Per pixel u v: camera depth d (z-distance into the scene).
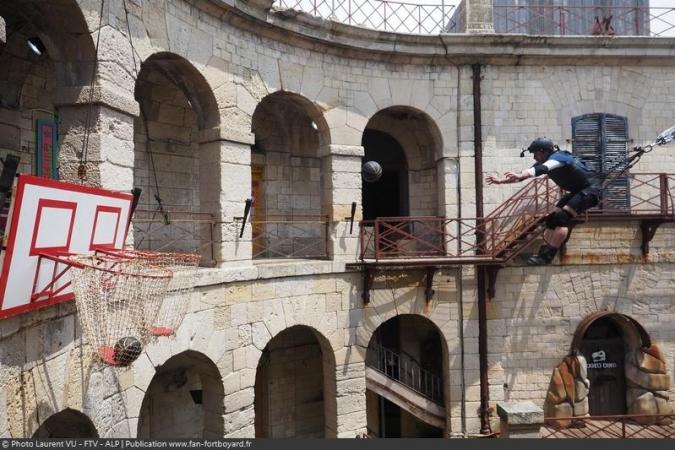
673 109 11.41
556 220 8.11
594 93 11.23
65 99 5.74
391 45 10.30
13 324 4.15
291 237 11.64
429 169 12.23
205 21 7.90
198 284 7.39
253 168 11.44
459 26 11.55
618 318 11.27
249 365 8.46
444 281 10.71
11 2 5.59
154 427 9.59
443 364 11.08
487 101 11.00
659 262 11.06
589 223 10.91
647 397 11.00
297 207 11.96
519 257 10.77
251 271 8.42
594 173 7.93
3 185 3.95
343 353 9.90
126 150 6.29
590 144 11.16
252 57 8.76
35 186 3.78
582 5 12.77
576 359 10.73
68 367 5.09
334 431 9.82
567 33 12.62
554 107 11.12
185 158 10.20
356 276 10.16
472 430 10.57
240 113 8.50
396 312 10.40
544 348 10.84
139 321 4.83
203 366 8.06
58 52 5.79
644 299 11.04
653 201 11.22
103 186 5.76
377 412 12.87
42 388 4.62
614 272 11.00
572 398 10.65
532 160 10.99
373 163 9.61
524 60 10.99
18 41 6.77
